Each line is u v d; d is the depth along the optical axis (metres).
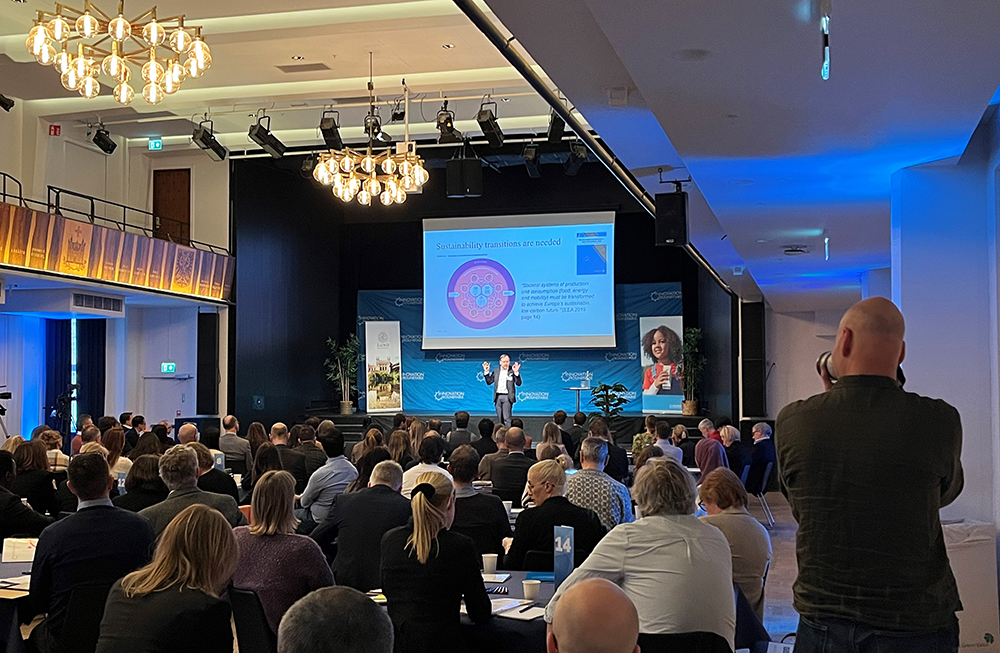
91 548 4.28
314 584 4.21
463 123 16.86
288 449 9.16
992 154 6.22
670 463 3.58
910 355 6.51
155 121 16.03
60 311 14.04
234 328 17.33
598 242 18.95
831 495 2.27
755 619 3.96
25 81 13.75
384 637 1.97
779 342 17.84
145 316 17.84
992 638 5.92
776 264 11.86
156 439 8.45
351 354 19.36
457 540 3.87
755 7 3.69
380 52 12.94
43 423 16.45
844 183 7.11
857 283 13.73
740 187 7.29
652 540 3.39
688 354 18.48
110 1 11.08
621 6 3.68
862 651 2.19
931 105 5.04
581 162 15.42
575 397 19.34
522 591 4.43
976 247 6.42
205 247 17.45
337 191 12.94
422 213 19.81
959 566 5.97
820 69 4.45
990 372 6.35
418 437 10.47
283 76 14.12
